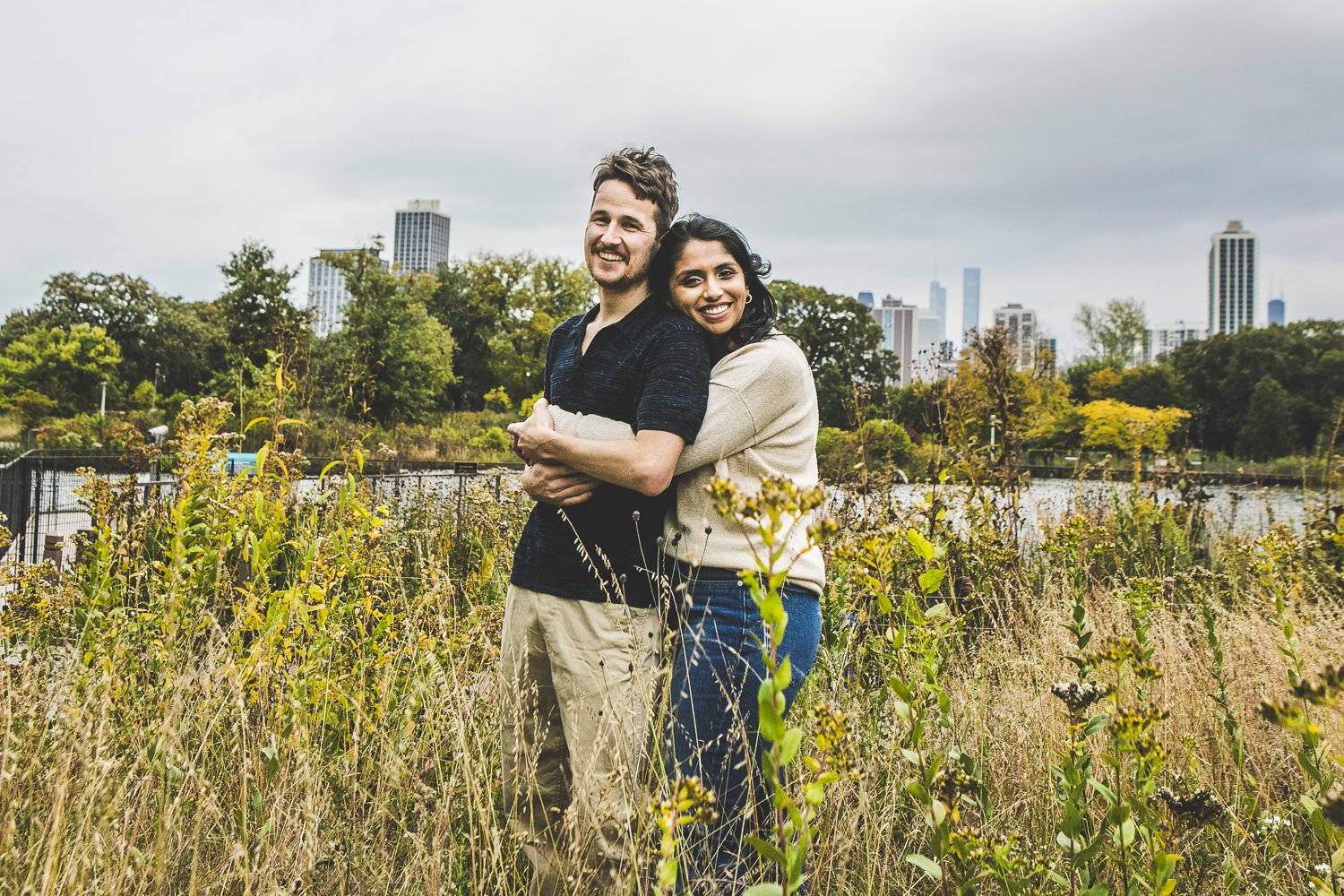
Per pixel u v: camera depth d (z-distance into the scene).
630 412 2.23
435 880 1.77
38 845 1.55
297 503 3.21
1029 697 2.60
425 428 36.41
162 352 58.91
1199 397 49.16
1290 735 2.38
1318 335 48.00
